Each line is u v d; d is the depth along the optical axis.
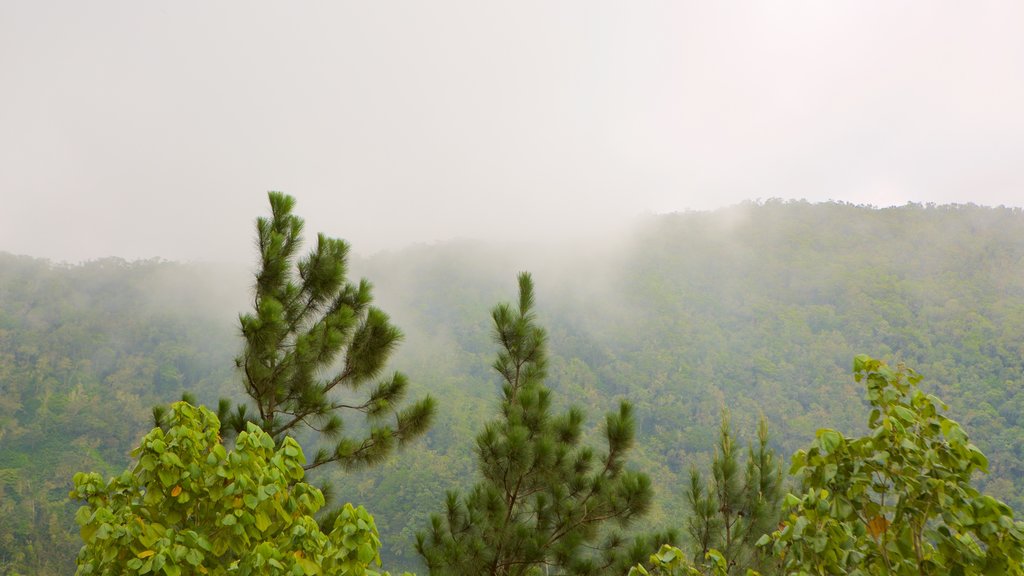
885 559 2.11
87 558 2.76
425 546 7.70
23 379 113.06
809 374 125.19
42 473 88.50
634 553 7.43
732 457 8.95
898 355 123.12
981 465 1.99
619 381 128.88
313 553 2.68
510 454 7.42
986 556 1.97
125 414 108.12
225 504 2.76
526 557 7.46
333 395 7.39
